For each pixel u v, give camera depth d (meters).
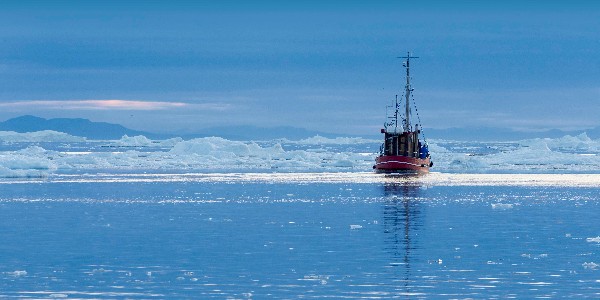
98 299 53.75
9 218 98.75
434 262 65.69
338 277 59.88
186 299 53.69
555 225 90.12
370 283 57.84
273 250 72.06
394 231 84.94
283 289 56.19
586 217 98.69
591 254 69.44
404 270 62.38
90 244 75.94
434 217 99.19
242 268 63.50
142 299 53.69
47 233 84.06
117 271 62.53
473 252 70.56
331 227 88.69
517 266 63.88
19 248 73.62
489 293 54.72
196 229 87.06
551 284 57.25
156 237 80.62
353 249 72.44
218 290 56.00
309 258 67.81
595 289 55.66
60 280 59.16
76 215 102.38
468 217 99.06
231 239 79.12
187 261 66.62
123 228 88.25
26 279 59.56
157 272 62.03
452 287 56.47
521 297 53.62
